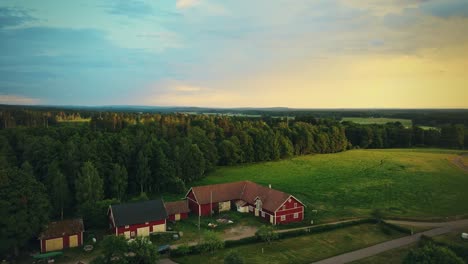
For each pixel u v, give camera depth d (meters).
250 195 68.00
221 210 67.38
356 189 81.75
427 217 61.81
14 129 85.44
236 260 39.03
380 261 44.28
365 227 57.47
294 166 110.56
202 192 67.00
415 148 152.62
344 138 144.38
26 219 45.66
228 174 98.81
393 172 99.81
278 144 122.44
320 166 110.38
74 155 68.25
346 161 118.94
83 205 57.09
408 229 54.62
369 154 133.62
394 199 73.62
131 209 55.44
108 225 57.34
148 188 79.69
